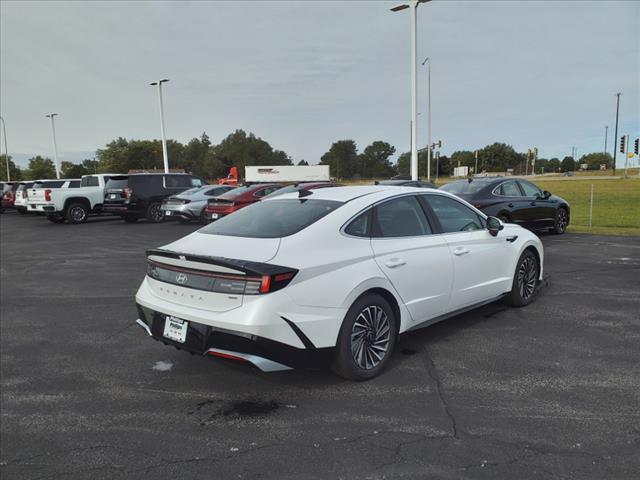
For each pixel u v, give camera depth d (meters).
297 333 3.38
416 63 19.22
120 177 19.42
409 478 2.59
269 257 3.44
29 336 5.38
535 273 5.90
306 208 4.10
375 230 4.06
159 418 3.40
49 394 3.86
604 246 10.30
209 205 16.00
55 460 2.93
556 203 12.06
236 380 3.97
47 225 19.78
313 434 3.08
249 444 3.00
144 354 4.70
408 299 4.15
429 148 35.81
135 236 15.02
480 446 2.88
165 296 3.76
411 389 3.68
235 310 3.32
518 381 3.76
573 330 4.90
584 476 2.57
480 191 10.62
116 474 2.76
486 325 5.12
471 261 4.84
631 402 3.37
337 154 142.25
